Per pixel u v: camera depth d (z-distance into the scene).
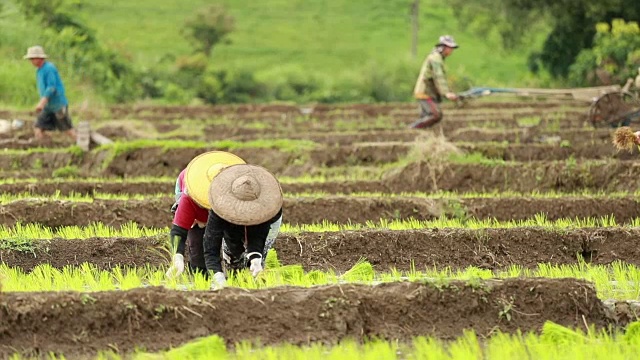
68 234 32.62
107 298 21.58
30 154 52.81
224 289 22.28
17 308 21.27
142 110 96.12
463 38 173.75
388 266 30.50
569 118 73.94
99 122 75.56
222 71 129.25
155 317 21.50
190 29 172.00
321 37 175.12
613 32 102.62
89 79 104.06
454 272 29.69
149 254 30.22
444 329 22.25
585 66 106.31
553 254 31.00
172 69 126.00
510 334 22.28
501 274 28.73
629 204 36.91
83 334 21.27
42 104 57.47
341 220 36.88
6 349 20.91
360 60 165.62
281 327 21.69
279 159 51.47
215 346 20.31
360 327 21.86
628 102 56.81
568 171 43.47
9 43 100.31
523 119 74.56
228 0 191.00
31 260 29.64
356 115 88.44
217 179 24.34
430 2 191.88
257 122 83.62
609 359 19.73
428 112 55.72
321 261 30.48
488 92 56.34
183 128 74.06
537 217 35.12
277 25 180.12
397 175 44.72
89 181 44.38
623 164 43.19
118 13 177.75
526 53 162.12
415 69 129.50
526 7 115.38
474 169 44.44
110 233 33.59
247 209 24.09
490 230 31.23
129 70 114.38
